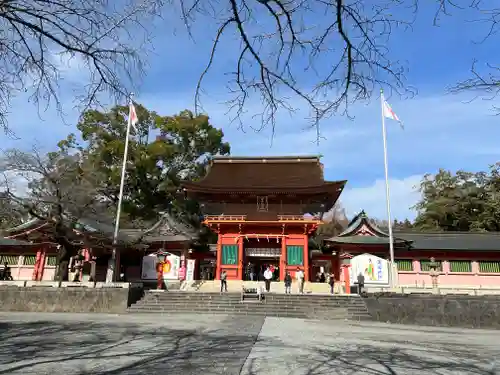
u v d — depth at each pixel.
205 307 28.78
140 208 56.41
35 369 9.88
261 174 49.69
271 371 9.87
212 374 9.41
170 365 10.42
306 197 44.91
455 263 39.72
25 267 42.25
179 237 41.75
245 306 28.89
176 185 58.38
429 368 10.83
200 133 59.78
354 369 10.26
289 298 30.39
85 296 29.06
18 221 40.56
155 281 38.62
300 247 42.22
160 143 56.19
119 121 53.12
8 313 26.89
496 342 17.73
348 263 34.81
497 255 39.28
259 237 42.59
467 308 25.97
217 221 42.41
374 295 28.97
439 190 69.88
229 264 41.84
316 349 13.43
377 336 18.08
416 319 26.48
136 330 18.12
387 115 36.62
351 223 42.50
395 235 43.19
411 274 39.66
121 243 37.19
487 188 64.50
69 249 31.95
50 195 29.41
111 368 10.02
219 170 51.12
